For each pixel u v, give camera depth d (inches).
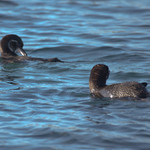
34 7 1068.5
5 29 844.6
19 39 668.1
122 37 781.9
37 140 300.8
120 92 410.3
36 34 810.8
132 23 903.1
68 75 532.1
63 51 694.5
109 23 906.7
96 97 420.8
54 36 794.8
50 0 1172.5
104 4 1121.4
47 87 467.2
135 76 525.0
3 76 524.1
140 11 1025.5
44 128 325.7
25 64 584.1
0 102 403.5
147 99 395.5
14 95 430.6
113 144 290.2
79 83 490.0
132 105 382.3
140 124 329.7
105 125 329.4
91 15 985.5
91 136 305.9
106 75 446.9
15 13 988.6
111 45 719.7
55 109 379.2
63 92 445.1
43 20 927.0
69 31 834.2
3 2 1101.7
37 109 379.6
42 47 718.5
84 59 637.9
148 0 1182.9
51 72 546.9
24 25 881.5
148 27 864.9
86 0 1181.1
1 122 342.6
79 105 391.5
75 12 1018.1
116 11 1029.8
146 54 653.9
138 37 781.3
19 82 492.4
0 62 600.1
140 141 294.5
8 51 664.4
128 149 280.8
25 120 347.6
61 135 310.0
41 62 589.6
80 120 343.9
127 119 342.6
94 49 698.2
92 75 446.6
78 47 714.2
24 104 396.8
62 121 342.3
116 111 366.6
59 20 928.9
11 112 370.9
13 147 288.0
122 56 647.8
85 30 840.9
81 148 283.3
